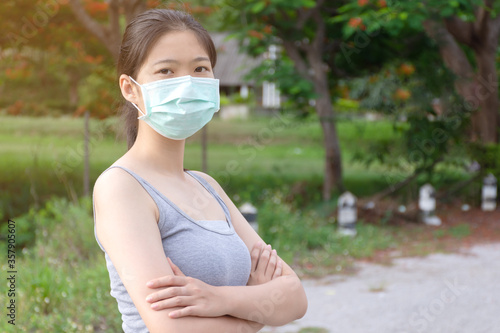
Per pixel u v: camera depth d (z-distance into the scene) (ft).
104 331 14.12
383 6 27.94
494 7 34.27
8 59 37.45
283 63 33.12
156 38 5.11
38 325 13.58
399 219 32.50
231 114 81.46
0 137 47.03
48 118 58.08
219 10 31.81
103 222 4.73
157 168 5.20
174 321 4.44
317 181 42.19
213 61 5.53
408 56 36.63
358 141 41.83
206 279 4.90
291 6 27.68
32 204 27.17
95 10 33.32
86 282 16.63
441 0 28.58
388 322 16.06
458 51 35.60
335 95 41.29
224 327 4.72
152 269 4.50
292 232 26.03
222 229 5.22
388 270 22.43
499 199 37.83
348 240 26.45
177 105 5.01
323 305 17.78
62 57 40.65
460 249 26.32
